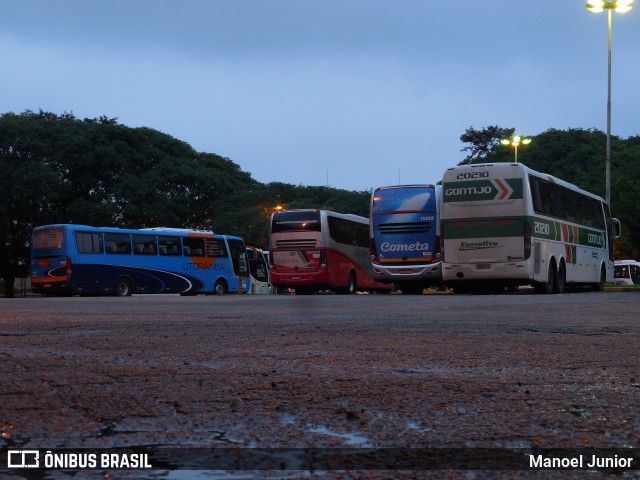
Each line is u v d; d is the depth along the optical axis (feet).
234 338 22.86
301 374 14.02
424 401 10.80
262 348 19.53
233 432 8.55
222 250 128.36
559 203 86.12
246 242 177.17
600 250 102.63
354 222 119.55
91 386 12.21
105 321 32.35
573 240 90.38
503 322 30.63
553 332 25.11
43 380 12.92
